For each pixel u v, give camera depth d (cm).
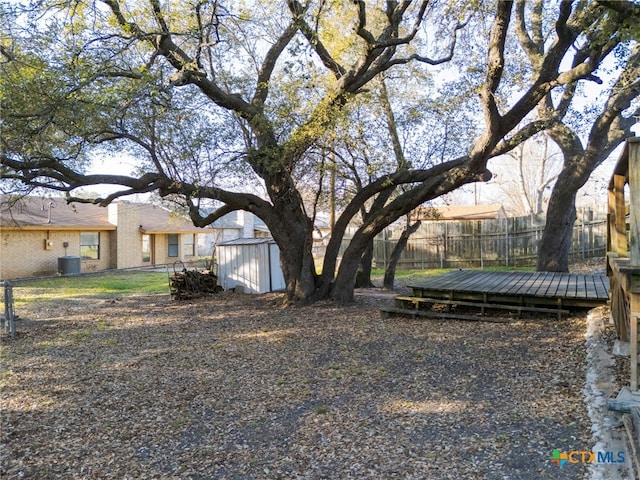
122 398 489
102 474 335
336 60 936
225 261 1302
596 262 1532
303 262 994
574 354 540
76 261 1928
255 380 525
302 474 319
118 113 652
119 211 2178
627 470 286
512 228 1786
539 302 764
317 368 557
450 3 679
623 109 930
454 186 816
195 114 828
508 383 467
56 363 635
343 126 858
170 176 884
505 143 849
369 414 413
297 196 984
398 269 1945
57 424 429
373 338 686
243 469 332
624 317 535
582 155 1056
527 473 298
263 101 901
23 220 1805
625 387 386
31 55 618
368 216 1057
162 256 2459
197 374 557
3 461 361
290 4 745
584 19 581
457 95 891
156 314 988
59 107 599
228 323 852
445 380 491
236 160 892
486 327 718
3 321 941
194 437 389
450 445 344
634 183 364
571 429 352
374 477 307
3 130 603
